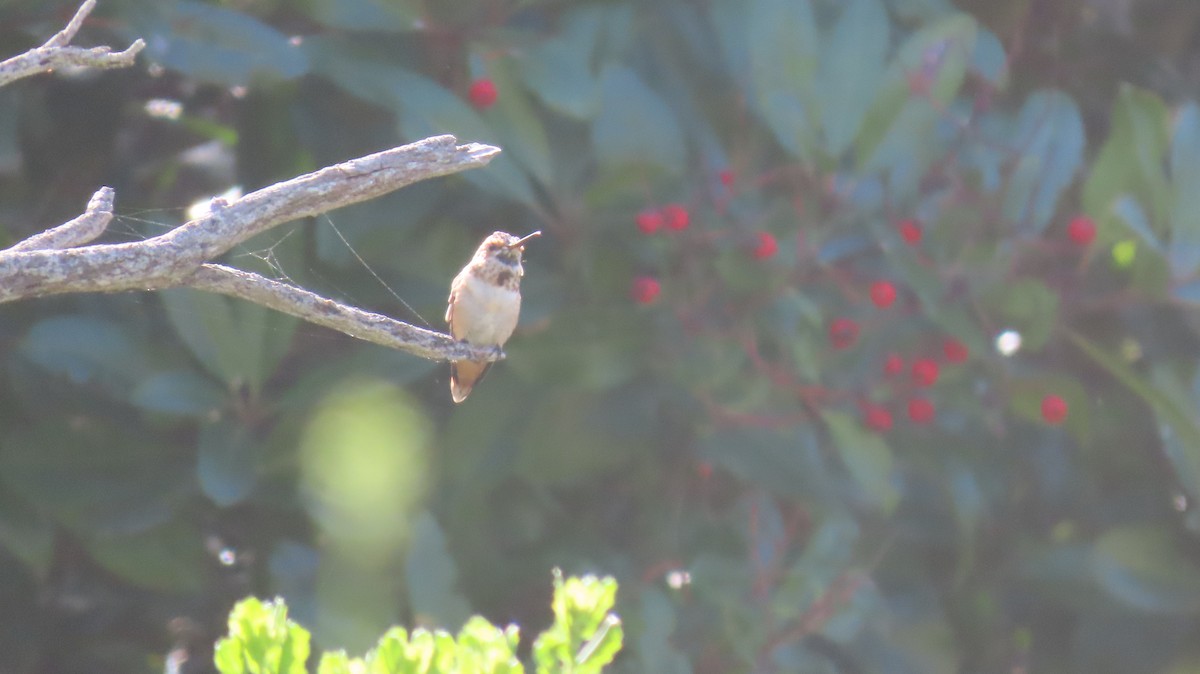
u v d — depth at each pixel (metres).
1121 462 9.45
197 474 7.50
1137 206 8.30
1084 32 9.82
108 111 8.34
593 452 7.87
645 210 7.85
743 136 8.45
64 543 8.39
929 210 8.31
